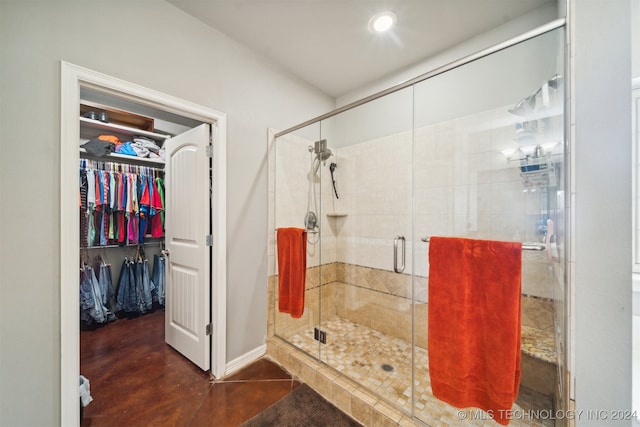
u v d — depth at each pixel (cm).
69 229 121
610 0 92
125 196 279
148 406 155
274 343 210
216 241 184
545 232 143
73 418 122
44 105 116
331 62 224
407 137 213
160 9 155
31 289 113
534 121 150
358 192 243
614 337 91
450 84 190
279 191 221
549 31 112
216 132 183
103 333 252
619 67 91
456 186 189
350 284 249
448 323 122
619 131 91
